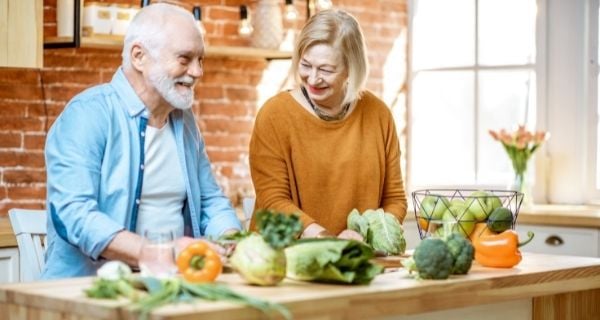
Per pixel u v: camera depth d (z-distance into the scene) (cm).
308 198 338
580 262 301
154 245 241
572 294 312
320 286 243
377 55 586
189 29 293
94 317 216
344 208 340
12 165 473
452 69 591
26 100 477
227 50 506
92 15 458
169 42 289
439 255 257
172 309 207
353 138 343
